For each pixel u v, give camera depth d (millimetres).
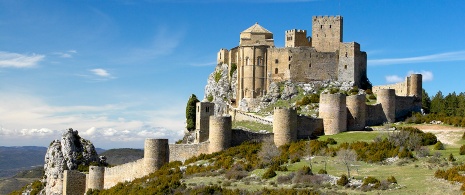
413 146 108438
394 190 80875
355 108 130000
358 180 87562
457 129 126125
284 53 161875
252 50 163375
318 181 89500
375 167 97750
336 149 109875
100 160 155500
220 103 167875
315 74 161125
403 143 109188
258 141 122688
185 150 121938
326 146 114000
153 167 121062
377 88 156875
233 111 153625
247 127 142875
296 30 168625
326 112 127500
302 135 125438
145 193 98438
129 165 125812
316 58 161250
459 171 86188
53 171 147625
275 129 122000
